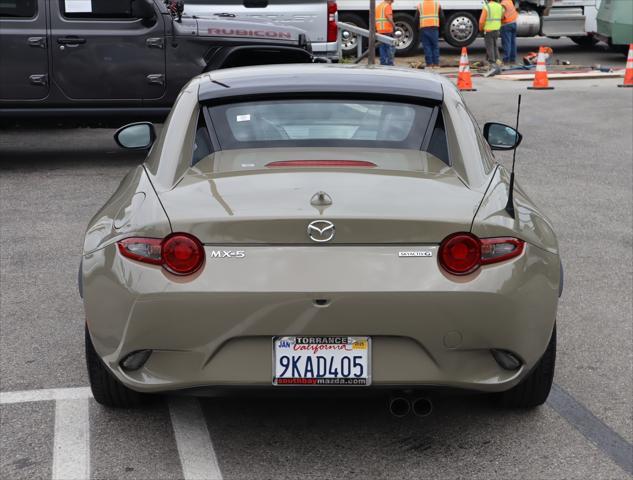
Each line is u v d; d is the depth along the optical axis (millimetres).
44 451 3898
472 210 3600
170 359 3549
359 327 3451
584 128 13281
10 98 10188
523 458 3842
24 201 8844
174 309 3467
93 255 3744
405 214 3502
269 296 3426
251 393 3570
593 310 5828
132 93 10391
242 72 4859
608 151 11578
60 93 10250
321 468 3746
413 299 3438
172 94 10477
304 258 3459
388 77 4703
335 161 4000
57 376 4715
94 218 4059
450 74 20031
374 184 3738
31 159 11148
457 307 3465
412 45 22453
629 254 7164
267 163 3990
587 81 19250
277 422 4172
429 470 3730
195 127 4301
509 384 3637
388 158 4066
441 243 3514
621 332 5422
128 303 3531
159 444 3963
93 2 10211
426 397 3680
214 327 3463
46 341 5227
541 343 3697
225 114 4375
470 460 3822
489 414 4258
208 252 3492
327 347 3488
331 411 4281
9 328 5438
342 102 4457
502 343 3555
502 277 3531
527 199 4145
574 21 22594
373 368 3510
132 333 3539
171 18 10336
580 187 9570
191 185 3791
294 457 3842
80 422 4176
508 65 21906
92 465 3777
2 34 10039
